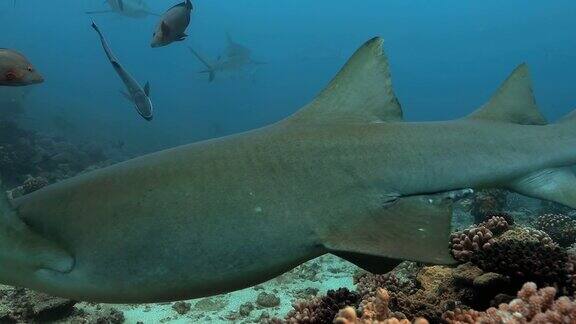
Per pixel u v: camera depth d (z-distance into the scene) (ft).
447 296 13.30
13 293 19.62
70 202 9.68
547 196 12.60
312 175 10.38
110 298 9.64
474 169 11.80
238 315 21.18
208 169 9.97
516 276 12.14
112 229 9.32
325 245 9.78
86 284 9.38
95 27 20.40
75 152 66.95
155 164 10.10
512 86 13.85
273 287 24.50
